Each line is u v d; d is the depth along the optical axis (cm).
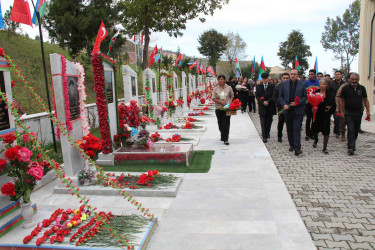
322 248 343
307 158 725
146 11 2047
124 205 474
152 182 542
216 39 5147
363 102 773
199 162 692
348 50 5238
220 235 374
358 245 347
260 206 454
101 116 684
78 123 587
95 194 525
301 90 736
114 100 756
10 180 414
